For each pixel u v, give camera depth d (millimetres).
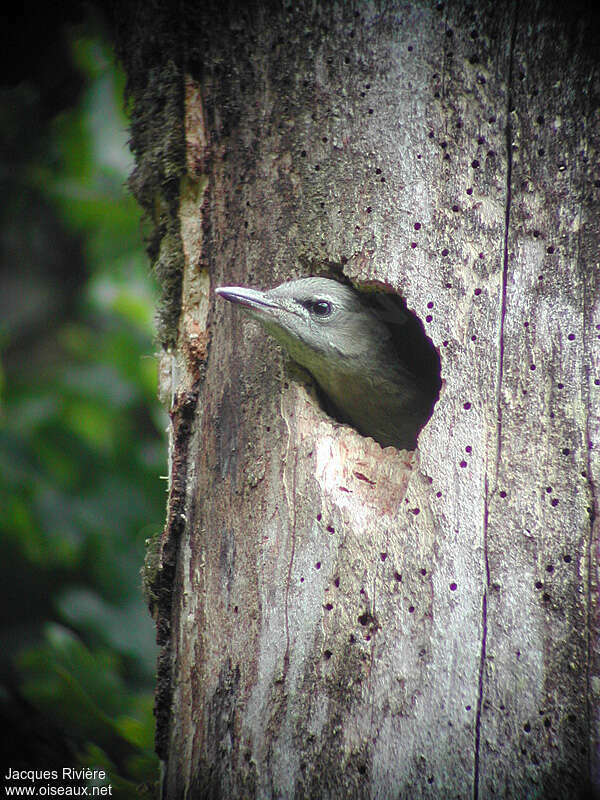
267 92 9109
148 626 13125
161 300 9719
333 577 8008
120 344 14609
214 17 9391
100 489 14086
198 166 9375
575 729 7328
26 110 14344
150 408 14688
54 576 13969
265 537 8477
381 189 8523
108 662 11516
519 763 7348
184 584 9102
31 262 16641
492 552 7672
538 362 7887
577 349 7840
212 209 9359
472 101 8320
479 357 8000
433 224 8312
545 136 8117
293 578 8195
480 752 7410
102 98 14305
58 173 15148
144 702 10922
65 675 9922
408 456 8539
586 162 8016
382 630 7773
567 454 7719
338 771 7680
